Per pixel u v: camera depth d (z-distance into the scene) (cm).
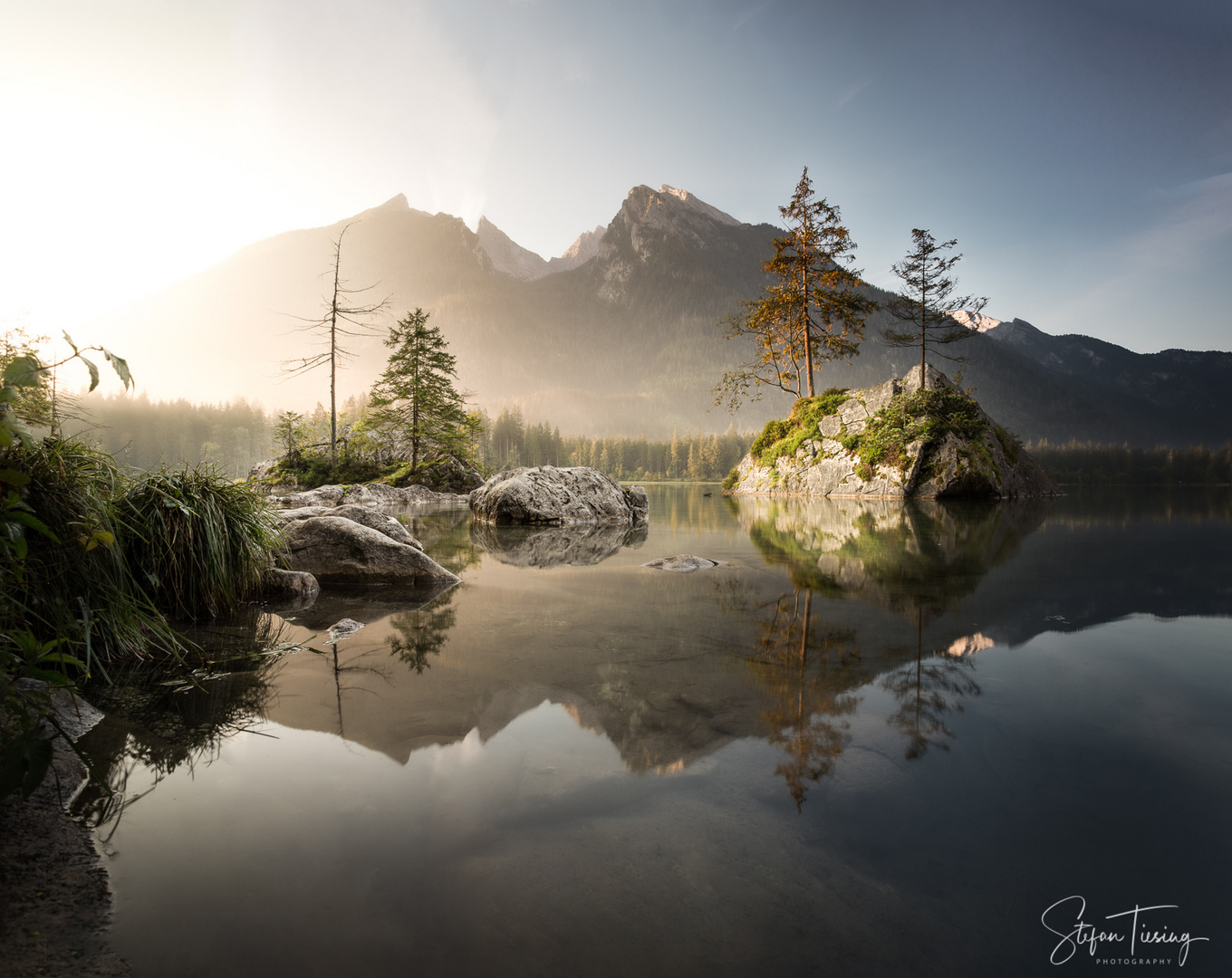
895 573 508
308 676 245
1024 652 271
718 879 115
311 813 139
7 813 136
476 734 185
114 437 8225
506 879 116
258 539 418
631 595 423
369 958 96
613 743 178
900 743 175
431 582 480
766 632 313
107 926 103
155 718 200
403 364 2561
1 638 174
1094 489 3747
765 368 2766
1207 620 333
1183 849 121
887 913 106
